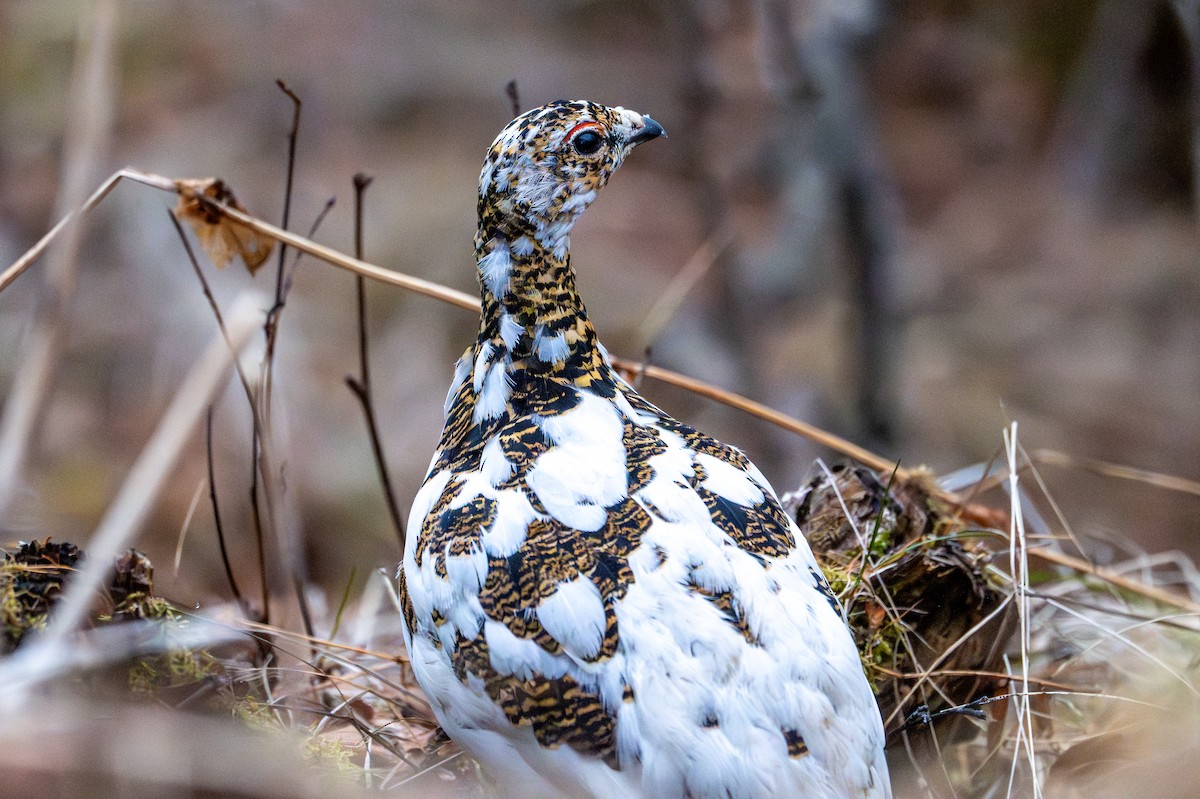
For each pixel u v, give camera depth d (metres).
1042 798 5.77
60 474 12.79
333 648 6.81
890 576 6.18
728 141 15.88
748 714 4.43
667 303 9.33
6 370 10.62
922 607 6.17
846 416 14.48
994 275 20.53
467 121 21.70
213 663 5.56
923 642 6.12
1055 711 6.62
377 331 17.12
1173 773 5.66
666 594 4.62
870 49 14.91
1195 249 19.81
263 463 6.82
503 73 22.30
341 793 4.70
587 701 4.51
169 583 8.14
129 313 15.45
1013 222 21.67
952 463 16.11
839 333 14.77
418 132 21.28
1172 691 6.40
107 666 5.05
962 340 18.62
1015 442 6.90
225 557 6.72
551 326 5.50
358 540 13.68
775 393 15.08
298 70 21.22
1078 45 22.95
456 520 4.97
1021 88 23.42
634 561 4.70
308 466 14.17
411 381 16.30
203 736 4.45
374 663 6.84
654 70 22.36
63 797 4.06
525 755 4.67
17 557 5.42
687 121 16.47
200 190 6.96
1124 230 21.11
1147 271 19.88
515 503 4.93
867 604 6.08
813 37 14.36
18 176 17.39
